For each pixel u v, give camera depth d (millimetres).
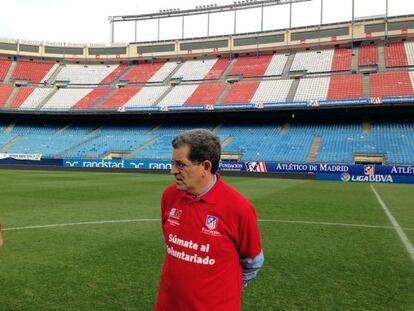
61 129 49844
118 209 12445
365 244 7996
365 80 42219
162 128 47438
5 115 50219
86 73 56625
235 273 2389
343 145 37031
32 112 47250
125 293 5000
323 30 50438
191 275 2340
